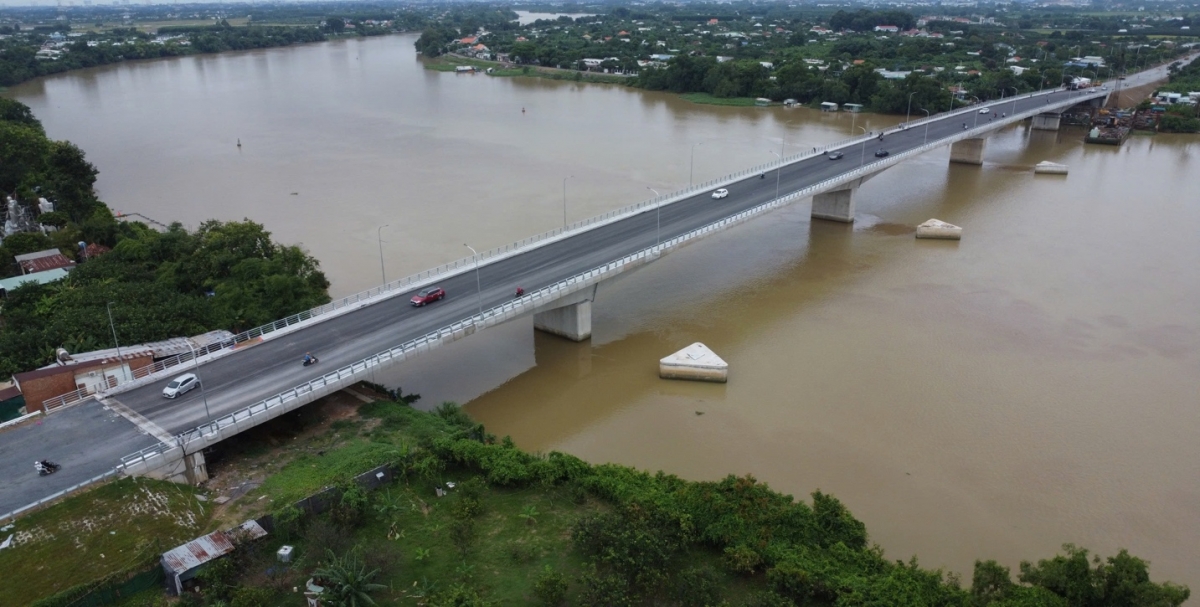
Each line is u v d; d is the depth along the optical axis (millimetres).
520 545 51625
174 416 59312
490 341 86438
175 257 92125
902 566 48000
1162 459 63125
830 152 138125
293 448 60906
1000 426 67688
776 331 86812
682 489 54906
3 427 58219
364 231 117312
